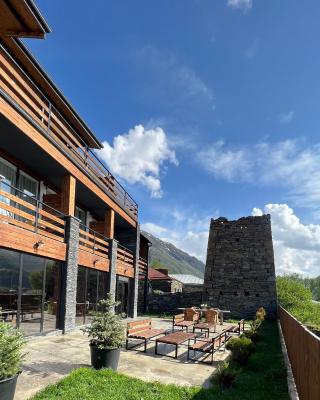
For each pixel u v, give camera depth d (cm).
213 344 1007
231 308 2806
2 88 1059
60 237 1375
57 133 1517
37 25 1087
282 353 1227
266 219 2936
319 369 514
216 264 2939
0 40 1236
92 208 2061
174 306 2883
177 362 988
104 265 1830
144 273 2883
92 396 623
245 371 955
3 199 1341
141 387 707
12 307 1077
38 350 987
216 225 3038
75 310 1466
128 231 2475
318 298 7806
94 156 1798
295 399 712
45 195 1593
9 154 1345
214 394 718
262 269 2836
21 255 1129
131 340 1280
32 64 1360
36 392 628
